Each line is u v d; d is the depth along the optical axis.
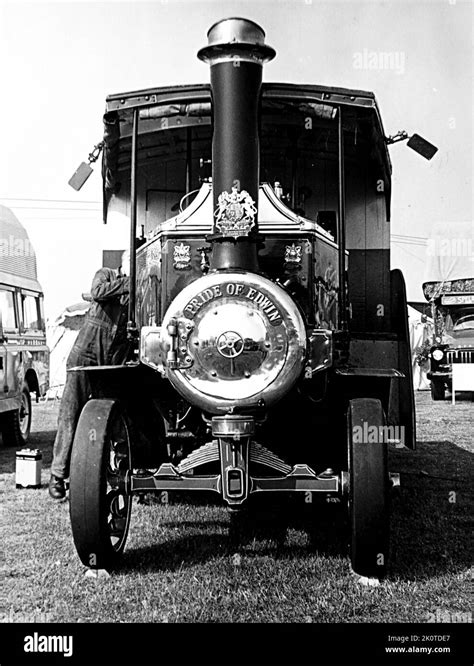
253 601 3.61
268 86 4.26
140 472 4.04
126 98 4.36
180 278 4.36
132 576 3.99
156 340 3.94
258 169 3.95
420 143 4.80
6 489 6.52
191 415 4.66
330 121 4.82
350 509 3.76
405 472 7.16
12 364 9.13
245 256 3.85
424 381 21.28
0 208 9.54
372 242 5.82
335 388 4.23
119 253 6.07
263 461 3.93
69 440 5.99
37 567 4.21
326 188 5.73
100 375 4.41
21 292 10.00
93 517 3.78
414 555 4.38
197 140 5.43
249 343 3.65
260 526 4.98
